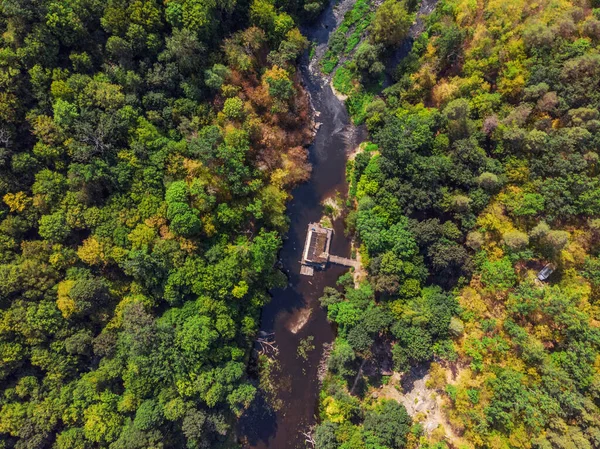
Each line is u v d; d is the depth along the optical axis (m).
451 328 52.78
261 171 56.69
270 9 56.53
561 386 47.97
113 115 48.66
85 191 48.22
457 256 52.47
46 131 45.81
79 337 48.34
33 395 47.59
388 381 58.34
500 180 51.84
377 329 54.00
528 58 52.78
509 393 48.56
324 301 59.53
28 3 42.72
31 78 45.25
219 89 55.09
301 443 59.84
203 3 49.97
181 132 53.22
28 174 47.03
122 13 47.50
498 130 53.09
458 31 54.91
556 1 52.44
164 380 50.50
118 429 49.00
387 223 56.00
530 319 51.25
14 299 46.44
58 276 48.28
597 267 49.62
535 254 51.88
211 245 53.09
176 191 49.47
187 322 51.16
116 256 48.66
